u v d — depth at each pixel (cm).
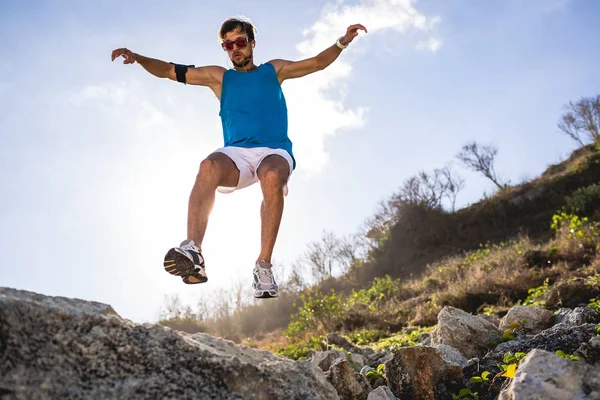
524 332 522
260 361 264
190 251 274
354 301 1789
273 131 335
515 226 2678
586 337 347
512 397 235
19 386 181
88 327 206
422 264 2677
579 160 3136
